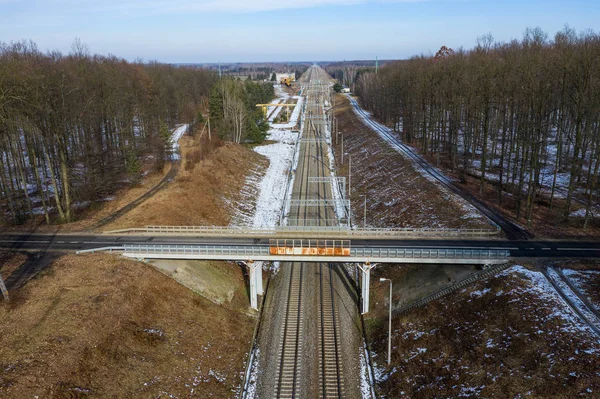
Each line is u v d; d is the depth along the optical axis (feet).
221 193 254.47
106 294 128.47
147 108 345.72
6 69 165.27
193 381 115.44
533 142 172.55
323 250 140.87
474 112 262.88
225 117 372.79
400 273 165.78
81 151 251.39
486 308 126.52
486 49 346.33
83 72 264.93
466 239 159.33
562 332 107.96
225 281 160.66
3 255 154.40
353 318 149.38
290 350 132.57
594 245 153.48
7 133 183.21
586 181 222.48
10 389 92.53
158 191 231.30
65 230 178.91
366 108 595.06
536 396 93.97
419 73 341.21
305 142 428.56
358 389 117.70
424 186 237.25
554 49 233.96
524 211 190.70
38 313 118.11
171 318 133.80
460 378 108.27
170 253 147.43
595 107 167.73
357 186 291.99
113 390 102.68
